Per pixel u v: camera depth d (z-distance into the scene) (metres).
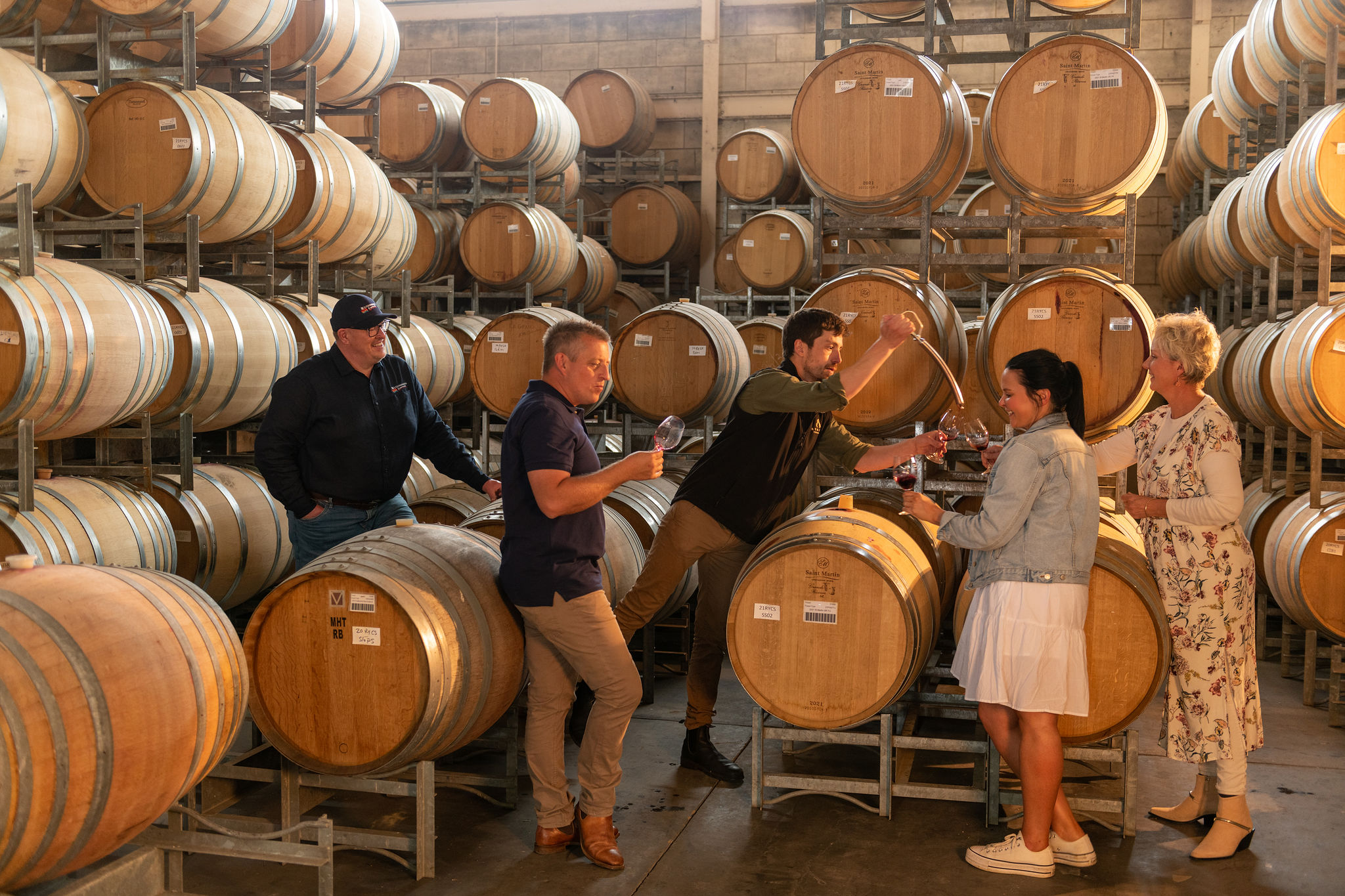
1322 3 5.68
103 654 2.33
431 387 7.48
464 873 3.29
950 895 3.16
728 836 3.58
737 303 10.84
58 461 5.04
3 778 2.14
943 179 4.52
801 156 4.56
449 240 9.66
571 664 3.42
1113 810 3.56
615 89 11.44
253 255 6.20
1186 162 9.69
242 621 5.88
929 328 4.26
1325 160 5.13
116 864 2.68
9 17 5.28
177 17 5.47
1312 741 4.72
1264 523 6.04
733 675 5.83
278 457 3.94
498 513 4.20
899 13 5.63
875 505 4.10
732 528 3.88
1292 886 3.23
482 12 12.39
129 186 5.30
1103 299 4.13
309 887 3.16
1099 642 3.45
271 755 3.81
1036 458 3.09
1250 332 6.55
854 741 3.71
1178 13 10.45
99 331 4.24
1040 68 4.33
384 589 3.11
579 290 10.40
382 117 9.80
